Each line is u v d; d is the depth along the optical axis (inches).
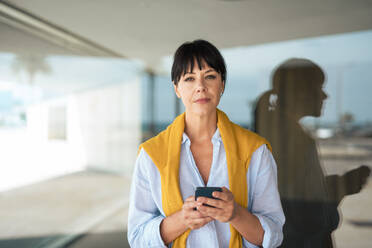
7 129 92.9
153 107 259.6
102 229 122.5
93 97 171.3
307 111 43.3
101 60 175.2
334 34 146.1
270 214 25.8
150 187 26.3
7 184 93.4
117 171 203.5
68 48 138.9
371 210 136.3
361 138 180.4
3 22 96.3
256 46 169.5
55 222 115.6
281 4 106.1
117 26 126.3
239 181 24.8
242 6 106.7
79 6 102.0
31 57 108.0
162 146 26.4
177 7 106.3
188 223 22.3
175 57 25.5
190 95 24.6
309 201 41.1
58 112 128.1
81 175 152.3
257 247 25.8
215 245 24.3
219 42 161.0
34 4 98.5
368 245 100.3
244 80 207.0
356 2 104.5
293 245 42.3
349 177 40.8
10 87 94.6
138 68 228.5
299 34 145.8
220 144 26.1
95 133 174.4
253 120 50.6
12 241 95.3
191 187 25.3
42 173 113.2
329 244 41.1
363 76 178.4
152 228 24.4
